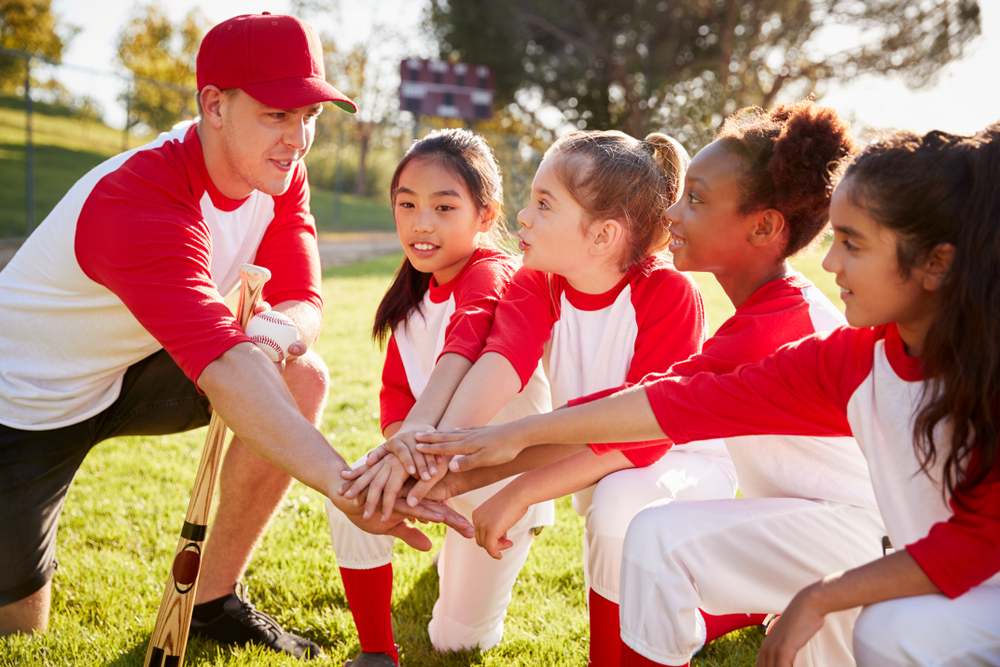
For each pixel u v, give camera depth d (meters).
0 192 13.69
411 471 1.71
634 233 1.94
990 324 1.17
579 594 2.47
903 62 22.98
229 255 2.32
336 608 2.37
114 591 2.38
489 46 25.08
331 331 6.69
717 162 1.72
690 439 1.53
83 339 2.11
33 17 28.84
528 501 1.74
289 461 1.71
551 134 26.77
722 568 1.53
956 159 1.21
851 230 1.29
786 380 1.47
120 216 1.88
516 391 1.90
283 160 2.14
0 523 2.05
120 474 3.42
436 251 2.10
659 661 1.48
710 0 23.86
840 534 1.62
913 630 1.21
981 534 1.21
